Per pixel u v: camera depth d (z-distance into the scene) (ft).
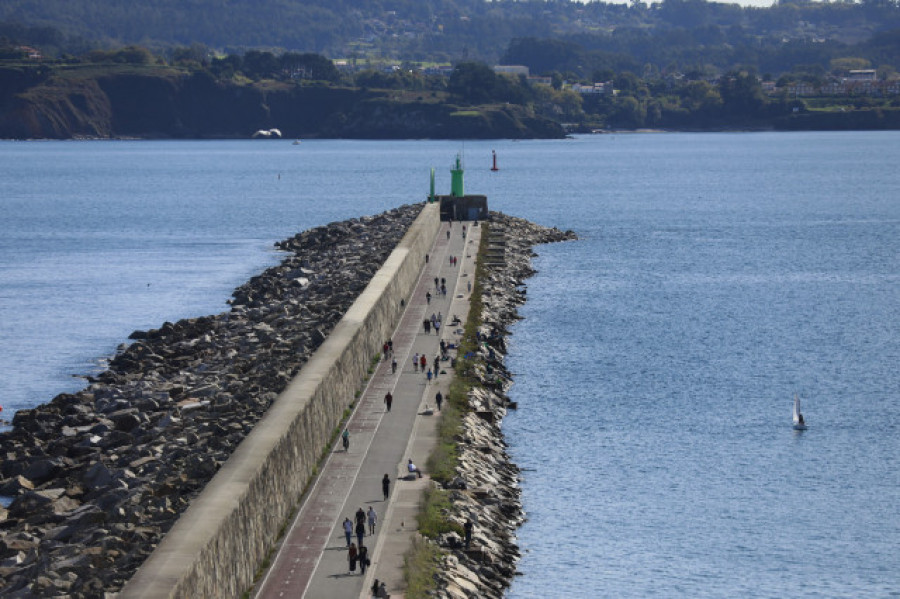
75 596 378.53
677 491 564.71
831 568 484.74
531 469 591.37
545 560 481.05
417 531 454.40
